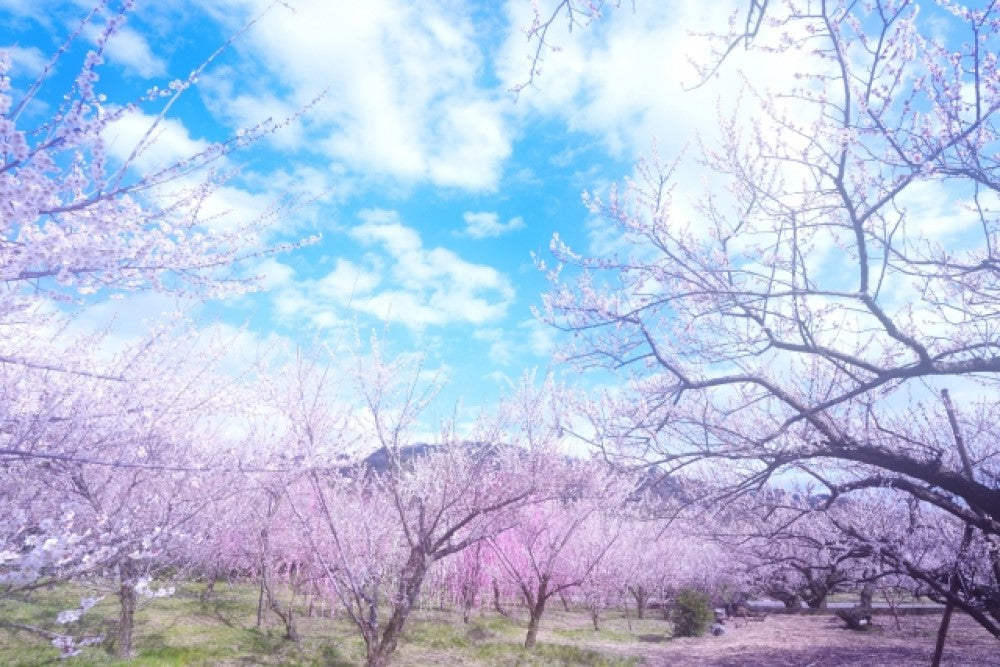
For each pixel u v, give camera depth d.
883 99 5.16
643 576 23.16
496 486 11.09
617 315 6.27
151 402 6.96
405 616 9.38
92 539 6.70
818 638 17.69
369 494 12.03
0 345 6.06
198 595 17.08
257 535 13.84
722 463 8.14
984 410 8.83
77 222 3.64
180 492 8.50
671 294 6.30
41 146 3.09
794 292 5.41
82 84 3.05
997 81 4.62
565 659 13.71
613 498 11.45
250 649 11.73
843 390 7.32
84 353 6.98
